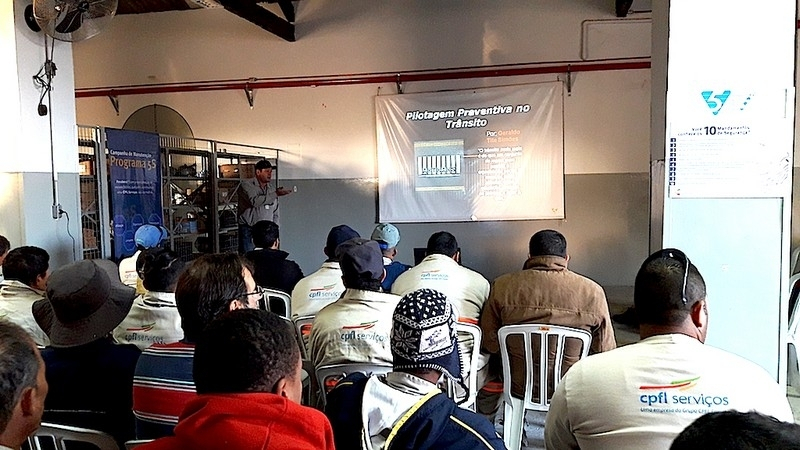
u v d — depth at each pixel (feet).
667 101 7.52
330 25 22.29
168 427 5.06
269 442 3.06
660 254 4.82
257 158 21.88
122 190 14.92
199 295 5.14
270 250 12.16
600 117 20.86
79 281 5.68
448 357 4.55
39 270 9.00
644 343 4.47
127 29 23.57
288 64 22.67
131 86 23.70
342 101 22.44
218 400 3.22
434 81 21.75
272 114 22.94
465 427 4.08
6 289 8.74
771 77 7.31
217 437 3.08
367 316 7.13
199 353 3.38
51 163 13.93
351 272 7.22
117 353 5.72
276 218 21.99
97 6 12.64
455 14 21.44
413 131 21.95
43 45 13.75
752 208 7.49
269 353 3.34
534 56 21.07
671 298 4.44
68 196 14.34
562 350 8.31
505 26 21.15
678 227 7.63
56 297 5.60
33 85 13.52
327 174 22.80
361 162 22.56
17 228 13.33
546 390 8.43
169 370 5.09
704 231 7.59
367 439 4.00
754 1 7.27
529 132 21.25
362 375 4.50
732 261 7.57
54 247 13.91
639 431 4.20
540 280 8.53
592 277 21.33
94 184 14.80
